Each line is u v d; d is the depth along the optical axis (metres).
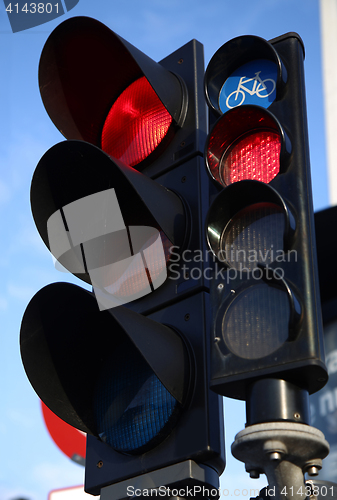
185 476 1.98
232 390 1.87
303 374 1.78
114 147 2.73
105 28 2.54
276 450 1.73
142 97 2.71
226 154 2.22
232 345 1.86
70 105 2.78
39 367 2.27
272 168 2.11
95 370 2.37
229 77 2.37
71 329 2.36
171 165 2.53
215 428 2.04
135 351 2.29
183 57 2.76
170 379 2.04
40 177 2.41
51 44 2.67
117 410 2.22
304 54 2.30
